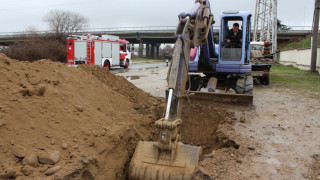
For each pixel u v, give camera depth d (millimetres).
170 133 4004
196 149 4301
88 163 3865
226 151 5016
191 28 5031
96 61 22516
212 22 6195
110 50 24328
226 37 9109
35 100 4535
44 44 31828
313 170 4492
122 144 4762
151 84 13695
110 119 5371
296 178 4230
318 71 21453
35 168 3555
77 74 6879
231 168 4363
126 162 4676
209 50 8914
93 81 7117
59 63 6957
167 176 3977
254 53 15750
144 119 6195
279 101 9703
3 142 3721
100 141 4398
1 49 29359
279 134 6125
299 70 24531
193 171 3980
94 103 5812
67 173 3541
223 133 5961
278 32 49156
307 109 8469
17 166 3512
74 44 22203
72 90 5676
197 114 7297
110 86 8078
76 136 4289
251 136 5891
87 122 4730
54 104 4695
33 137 3959
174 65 4484
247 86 8961
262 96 10758
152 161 4133
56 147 3953
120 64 26516
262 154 5027
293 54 29531
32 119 4188
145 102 8211
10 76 4895
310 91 12156
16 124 4008
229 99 8148
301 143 5629
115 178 4297
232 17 8953
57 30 45531
